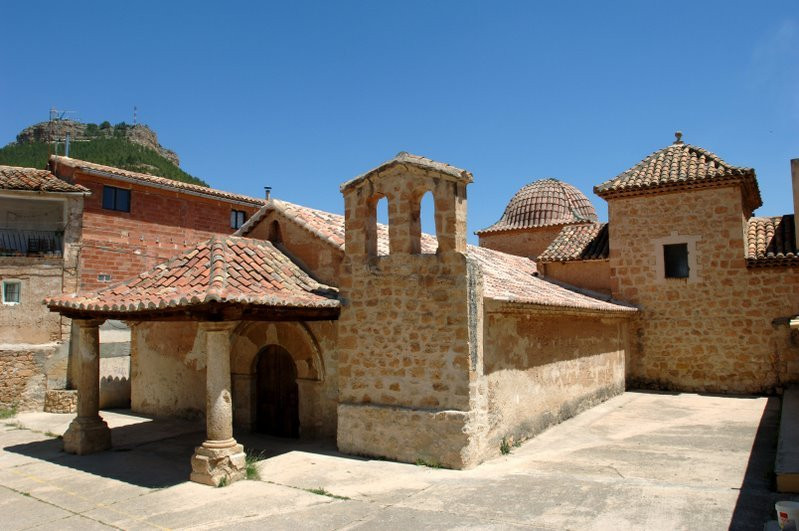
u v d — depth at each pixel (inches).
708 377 630.5
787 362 593.9
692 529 234.7
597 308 521.3
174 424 498.6
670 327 653.3
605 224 788.6
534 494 285.7
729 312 624.1
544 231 896.3
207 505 284.2
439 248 352.5
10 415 592.1
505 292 399.2
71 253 711.7
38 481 337.1
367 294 378.3
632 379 669.3
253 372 456.4
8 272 661.3
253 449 391.2
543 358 449.1
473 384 341.7
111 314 393.7
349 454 374.9
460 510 266.8
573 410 501.0
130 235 782.5
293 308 354.6
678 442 402.9
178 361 527.8
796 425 393.4
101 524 265.3
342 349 386.3
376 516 262.8
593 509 261.7
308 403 418.0
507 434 386.9
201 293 320.2
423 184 359.6
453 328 344.8
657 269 664.4
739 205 625.6
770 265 603.8
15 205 725.9
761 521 241.0
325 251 434.0
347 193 391.9
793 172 606.9
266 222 479.5
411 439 351.9
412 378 357.4
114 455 394.6
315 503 282.8
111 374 644.1
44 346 641.6
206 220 877.8
